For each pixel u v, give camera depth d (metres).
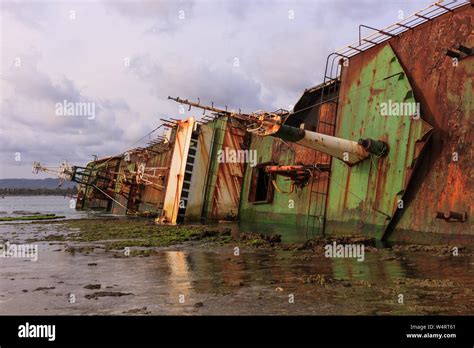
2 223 32.59
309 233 22.91
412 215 17.66
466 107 16.27
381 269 10.44
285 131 18.72
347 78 23.06
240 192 35.34
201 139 34.03
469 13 16.95
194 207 33.03
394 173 18.69
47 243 18.03
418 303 6.86
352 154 20.30
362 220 20.14
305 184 26.25
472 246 14.82
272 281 9.02
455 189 16.03
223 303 7.12
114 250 15.47
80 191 71.44
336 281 8.88
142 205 50.12
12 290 8.49
